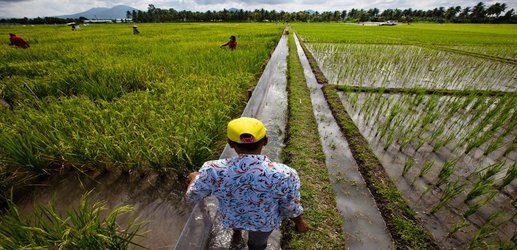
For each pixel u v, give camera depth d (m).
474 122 4.91
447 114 5.31
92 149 3.11
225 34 21.19
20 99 5.02
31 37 19.67
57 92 5.48
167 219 2.65
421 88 6.76
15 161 2.94
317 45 16.50
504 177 3.08
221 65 7.38
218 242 2.30
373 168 3.35
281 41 18.23
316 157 3.62
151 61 8.05
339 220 2.54
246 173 1.27
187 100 4.64
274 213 1.56
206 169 1.33
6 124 3.51
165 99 4.88
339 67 9.83
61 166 3.25
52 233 2.01
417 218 2.59
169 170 3.22
